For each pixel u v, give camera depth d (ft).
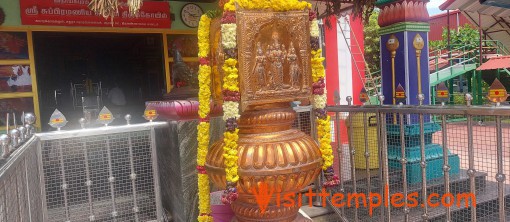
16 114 18.66
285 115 9.21
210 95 10.22
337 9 18.04
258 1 8.58
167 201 14.03
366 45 52.47
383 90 17.76
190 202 12.23
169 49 21.75
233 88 8.38
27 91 18.93
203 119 10.14
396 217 12.66
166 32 21.58
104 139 12.75
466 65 42.24
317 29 9.36
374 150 16.38
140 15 20.68
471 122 9.21
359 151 16.48
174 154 12.58
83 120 12.27
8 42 18.37
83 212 12.80
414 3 16.53
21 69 18.74
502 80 46.85
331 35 27.35
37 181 11.12
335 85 27.58
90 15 19.63
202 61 9.97
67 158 12.44
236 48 8.45
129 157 12.91
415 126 15.44
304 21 9.23
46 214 11.70
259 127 9.09
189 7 21.99
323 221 13.61
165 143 13.64
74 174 12.80
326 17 19.42
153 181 13.32
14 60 18.54
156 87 23.09
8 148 7.18
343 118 18.02
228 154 8.48
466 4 24.50
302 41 9.23
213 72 10.05
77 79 26.66
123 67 27.48
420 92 16.83
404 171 11.19
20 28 18.48
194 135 12.30
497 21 39.29
